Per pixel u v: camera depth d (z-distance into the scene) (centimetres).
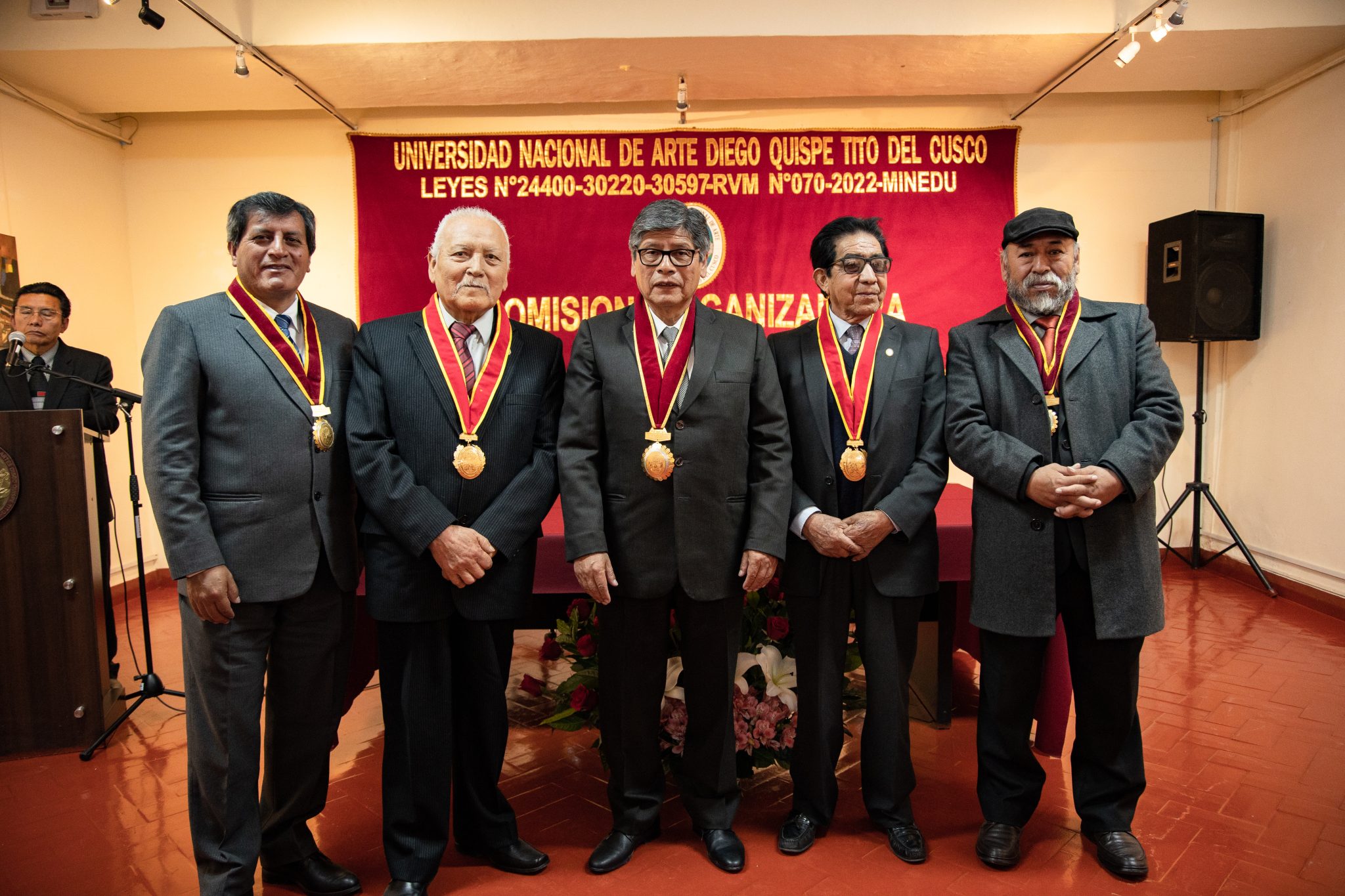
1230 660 350
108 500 318
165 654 379
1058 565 199
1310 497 443
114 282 501
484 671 193
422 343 191
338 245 518
